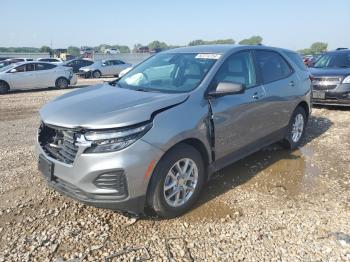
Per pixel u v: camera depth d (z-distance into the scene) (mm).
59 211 3861
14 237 3377
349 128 7238
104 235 3408
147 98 3740
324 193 4281
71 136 3354
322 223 3580
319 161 5371
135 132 3254
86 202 3346
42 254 3125
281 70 5480
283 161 5387
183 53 4758
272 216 3738
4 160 5430
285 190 4375
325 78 8891
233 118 4250
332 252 3107
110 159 3191
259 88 4793
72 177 3326
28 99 13070
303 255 3076
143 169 3287
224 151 4242
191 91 3918
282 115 5340
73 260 3039
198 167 3859
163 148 3387
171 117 3523
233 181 4656
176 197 3686
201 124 3777
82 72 25438
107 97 3877
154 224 3605
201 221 3662
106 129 3203
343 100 8719
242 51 4777
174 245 3248
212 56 4453
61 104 3850
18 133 7273
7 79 15695
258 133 4832
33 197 4184
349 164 5215
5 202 4062
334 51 10555
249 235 3391
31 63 16734
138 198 3346
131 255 3109
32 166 5160
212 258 3062
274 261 3010
